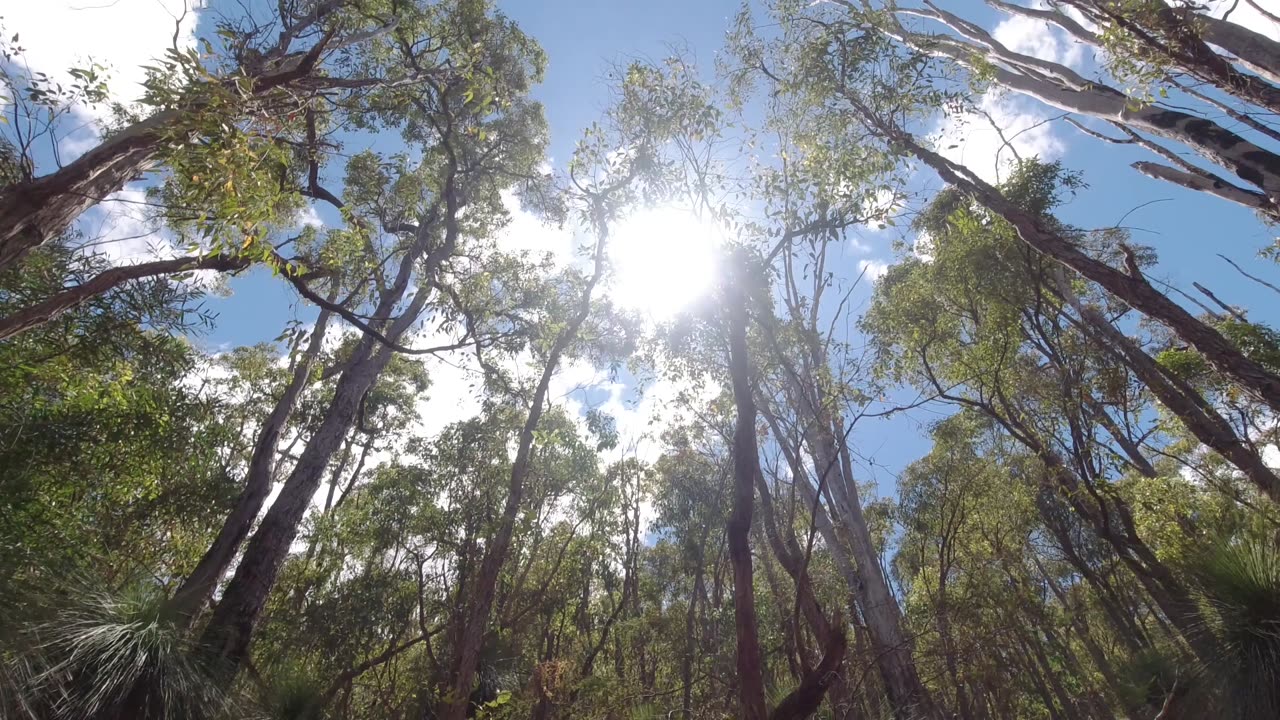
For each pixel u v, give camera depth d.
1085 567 11.00
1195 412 9.23
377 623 11.35
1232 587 4.39
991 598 10.38
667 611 14.54
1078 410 10.57
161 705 4.78
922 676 8.37
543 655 15.27
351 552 13.14
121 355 7.35
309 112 7.78
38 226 4.82
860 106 10.24
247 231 5.14
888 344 10.69
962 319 12.05
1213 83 7.29
